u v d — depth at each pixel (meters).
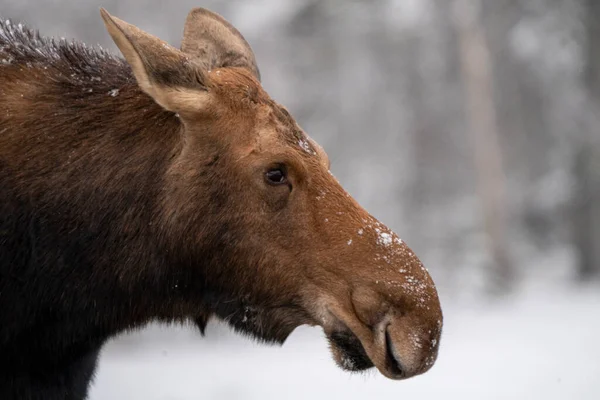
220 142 11.49
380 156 84.00
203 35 12.92
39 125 11.76
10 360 11.58
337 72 83.12
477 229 81.44
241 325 12.04
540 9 75.38
